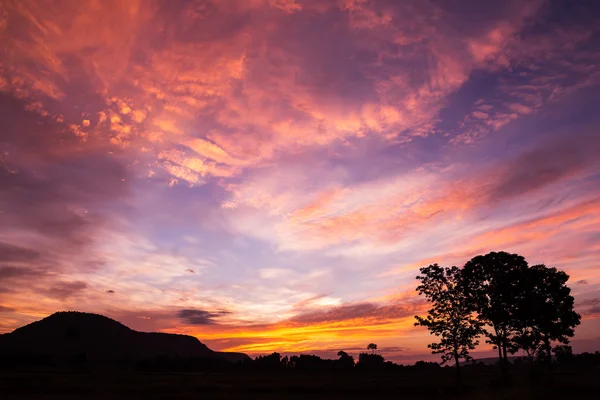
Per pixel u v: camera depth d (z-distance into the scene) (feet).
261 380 248.73
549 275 150.20
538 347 152.05
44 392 141.38
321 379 266.57
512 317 142.31
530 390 98.37
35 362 533.55
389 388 163.53
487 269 147.84
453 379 214.90
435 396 141.38
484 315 144.15
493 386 132.05
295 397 136.67
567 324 142.61
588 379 170.71
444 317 145.28
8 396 127.34
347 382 213.46
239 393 151.33
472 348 141.79
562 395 107.34
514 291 142.92
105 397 127.44
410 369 466.70
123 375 270.05
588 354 353.72
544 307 140.67
